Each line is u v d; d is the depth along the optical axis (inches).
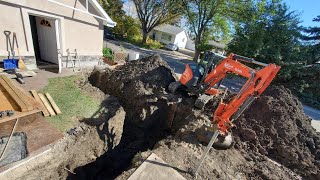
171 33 1553.9
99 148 236.8
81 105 256.4
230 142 194.1
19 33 284.5
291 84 637.9
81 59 390.6
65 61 360.5
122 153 268.5
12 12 268.2
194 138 210.1
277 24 641.0
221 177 165.9
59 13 319.6
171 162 171.8
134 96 304.3
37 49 362.0
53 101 242.7
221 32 888.9
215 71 255.0
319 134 242.4
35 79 290.0
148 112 291.0
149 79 323.0
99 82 348.8
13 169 146.1
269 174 177.5
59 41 333.1
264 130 220.4
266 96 247.9
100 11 381.4
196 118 251.0
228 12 786.8
